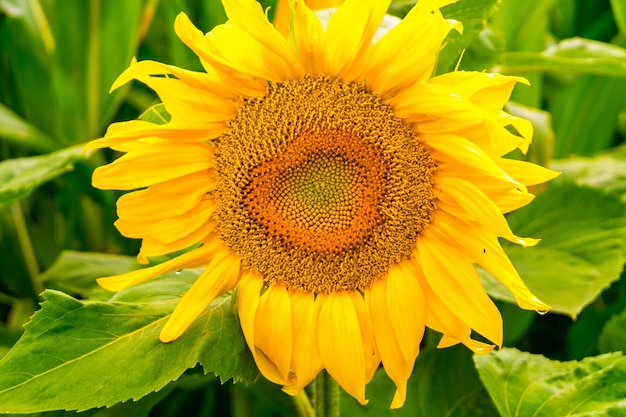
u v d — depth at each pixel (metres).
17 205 1.13
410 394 0.90
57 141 1.16
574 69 1.04
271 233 0.77
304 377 0.77
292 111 0.76
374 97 0.76
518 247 0.98
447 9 0.87
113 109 1.16
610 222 0.97
